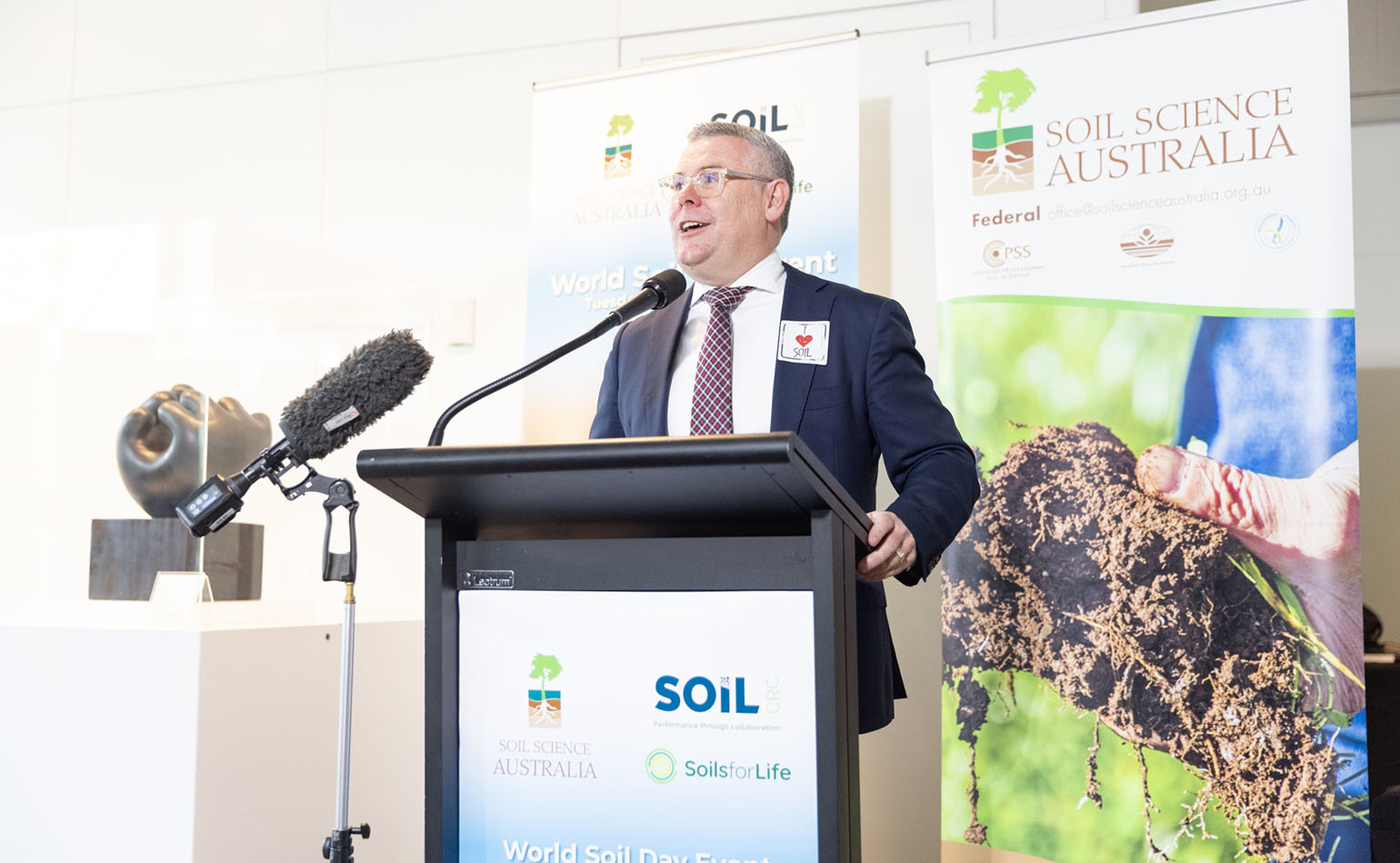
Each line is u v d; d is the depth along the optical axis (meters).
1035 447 2.39
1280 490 2.21
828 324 1.77
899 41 3.09
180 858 1.66
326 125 3.62
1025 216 2.44
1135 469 2.31
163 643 1.71
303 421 1.36
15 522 1.99
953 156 2.51
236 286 1.98
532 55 3.45
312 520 2.30
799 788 0.98
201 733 1.69
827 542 0.96
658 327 2.14
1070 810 2.30
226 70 3.73
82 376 1.96
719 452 0.86
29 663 1.78
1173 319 2.31
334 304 2.38
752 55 2.79
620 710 1.05
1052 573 2.36
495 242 3.43
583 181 2.90
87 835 1.72
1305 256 2.23
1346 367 2.18
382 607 2.82
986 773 2.38
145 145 3.79
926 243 3.02
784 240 2.69
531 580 1.09
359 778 2.09
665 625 1.03
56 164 3.87
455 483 0.98
